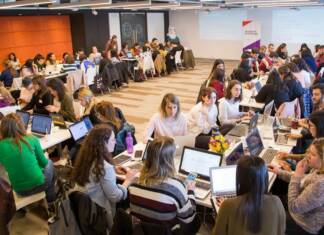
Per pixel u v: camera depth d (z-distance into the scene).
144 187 2.20
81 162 2.57
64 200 2.43
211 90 4.12
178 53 12.78
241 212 1.71
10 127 3.10
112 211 2.71
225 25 15.66
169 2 9.93
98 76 9.41
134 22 14.96
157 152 2.19
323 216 2.17
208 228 3.11
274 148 3.46
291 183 2.33
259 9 14.55
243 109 5.22
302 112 4.87
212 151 2.92
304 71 6.04
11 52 11.26
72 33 13.12
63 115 4.65
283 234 1.76
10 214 2.97
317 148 2.20
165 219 2.18
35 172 3.14
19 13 10.51
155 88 9.93
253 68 8.25
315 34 13.57
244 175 1.71
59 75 8.73
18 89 7.57
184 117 3.74
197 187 2.72
